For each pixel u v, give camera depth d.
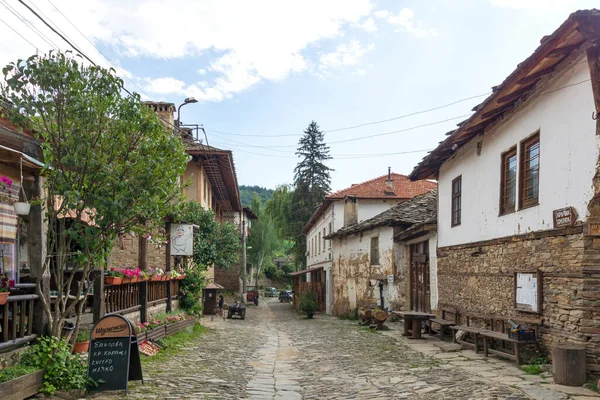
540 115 9.43
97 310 9.94
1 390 5.87
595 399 6.66
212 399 7.32
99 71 7.09
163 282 16.28
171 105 22.92
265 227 57.25
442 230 15.67
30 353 7.12
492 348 11.63
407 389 8.10
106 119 7.07
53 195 7.12
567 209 8.41
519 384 7.71
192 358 11.25
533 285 9.62
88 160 6.82
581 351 7.60
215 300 27.28
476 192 12.74
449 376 8.86
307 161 47.38
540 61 8.16
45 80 6.58
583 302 8.01
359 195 31.08
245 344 14.83
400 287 20.83
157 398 7.07
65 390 6.90
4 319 6.74
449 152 14.46
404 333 15.36
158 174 7.31
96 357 7.30
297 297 41.06
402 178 34.19
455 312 14.05
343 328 19.77
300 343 15.52
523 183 10.31
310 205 46.62
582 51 7.91
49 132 6.89
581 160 8.12
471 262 13.05
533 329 9.59
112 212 6.94
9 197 6.94
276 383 9.04
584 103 8.02
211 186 32.16
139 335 11.28
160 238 10.20
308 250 47.44
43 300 7.19
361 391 8.21
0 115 6.95
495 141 11.60
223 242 24.48
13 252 8.06
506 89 9.16
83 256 7.09
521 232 10.20
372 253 24.03
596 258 7.98
